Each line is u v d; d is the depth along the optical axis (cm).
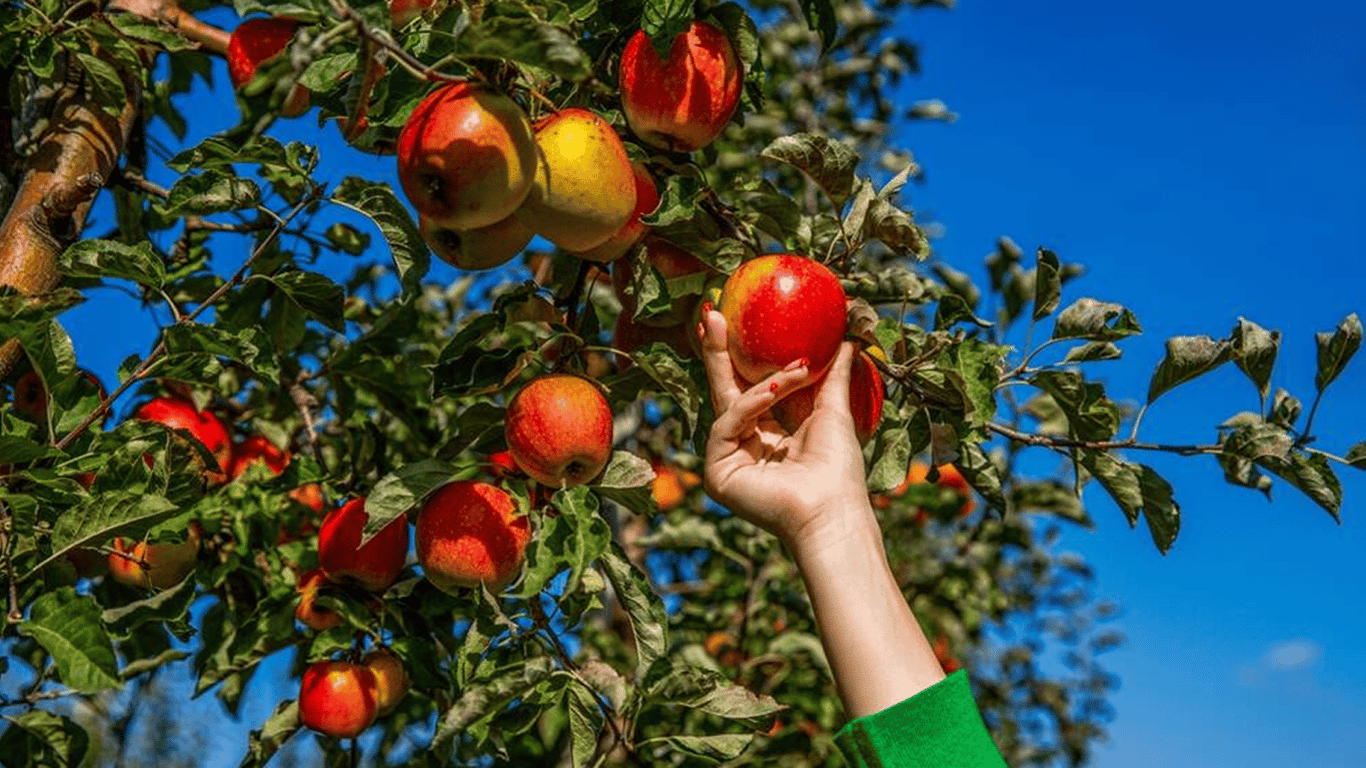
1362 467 271
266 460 353
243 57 265
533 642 258
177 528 251
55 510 257
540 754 392
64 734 275
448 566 239
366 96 189
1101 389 276
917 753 179
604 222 213
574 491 222
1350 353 270
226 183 243
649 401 532
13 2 312
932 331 258
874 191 253
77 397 255
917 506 534
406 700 357
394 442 379
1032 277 317
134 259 246
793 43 662
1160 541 284
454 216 200
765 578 521
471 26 176
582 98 242
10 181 297
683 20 222
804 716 500
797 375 212
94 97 293
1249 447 272
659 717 367
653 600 241
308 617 295
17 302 234
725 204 252
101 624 215
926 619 549
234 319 327
